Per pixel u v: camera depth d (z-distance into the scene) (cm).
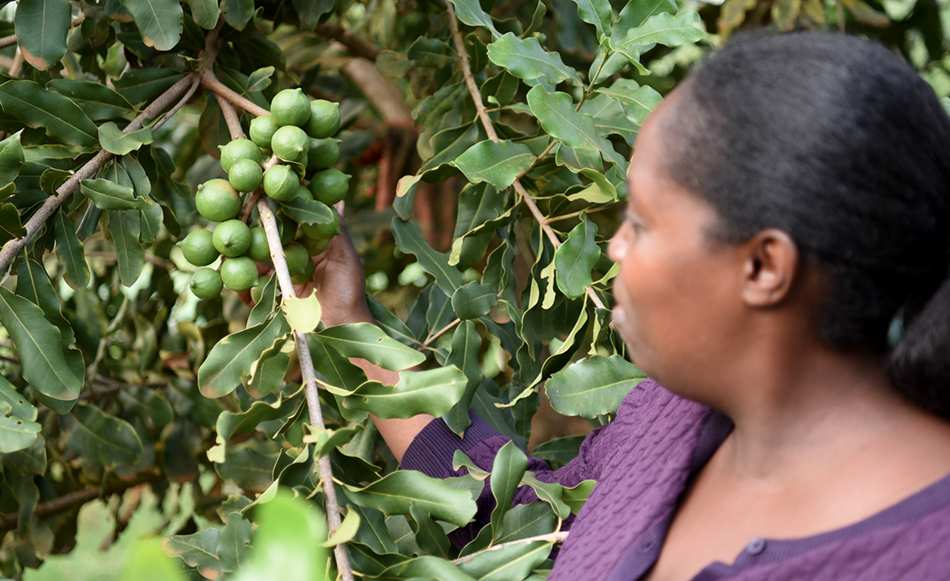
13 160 132
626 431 118
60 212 145
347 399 126
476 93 167
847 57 80
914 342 80
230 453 181
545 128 139
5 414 126
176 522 245
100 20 171
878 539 76
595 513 107
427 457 143
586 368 140
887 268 79
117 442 194
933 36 257
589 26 217
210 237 140
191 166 258
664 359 88
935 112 83
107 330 223
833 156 78
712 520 92
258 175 137
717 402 88
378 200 279
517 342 166
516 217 160
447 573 119
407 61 196
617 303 93
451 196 279
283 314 130
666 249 84
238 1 155
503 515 129
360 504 123
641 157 86
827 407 85
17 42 148
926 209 79
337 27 231
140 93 158
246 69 173
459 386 123
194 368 228
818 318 81
